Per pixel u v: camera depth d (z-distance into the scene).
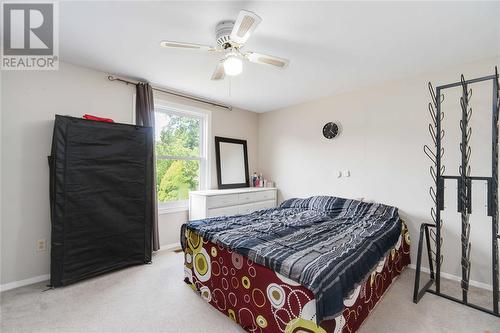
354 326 1.61
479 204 2.34
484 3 1.55
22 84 2.28
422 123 2.71
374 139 3.08
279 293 1.52
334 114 3.49
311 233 2.13
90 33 1.97
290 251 1.69
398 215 2.74
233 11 1.67
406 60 2.39
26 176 2.29
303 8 1.62
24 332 1.66
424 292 2.22
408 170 2.80
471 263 2.39
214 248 2.04
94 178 2.43
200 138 3.84
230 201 3.51
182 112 3.60
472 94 2.38
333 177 3.50
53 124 2.43
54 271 2.22
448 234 2.54
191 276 2.30
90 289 2.23
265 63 1.96
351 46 2.12
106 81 2.79
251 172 4.48
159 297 2.13
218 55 2.34
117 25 1.85
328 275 1.39
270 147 4.42
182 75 2.84
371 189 3.11
